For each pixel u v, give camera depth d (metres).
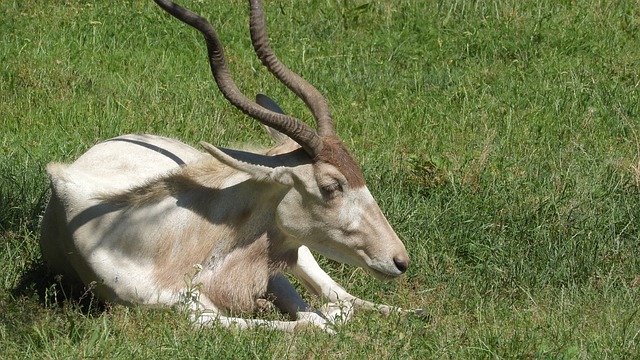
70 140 20.97
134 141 17.06
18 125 21.61
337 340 14.27
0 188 18.19
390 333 14.52
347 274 17.16
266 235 15.36
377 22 27.89
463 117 23.02
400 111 23.31
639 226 18.38
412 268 17.12
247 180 15.17
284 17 27.86
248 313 15.53
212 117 22.05
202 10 27.61
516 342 14.29
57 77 23.48
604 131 22.64
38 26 26.17
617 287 16.89
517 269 17.14
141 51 25.33
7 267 16.52
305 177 14.87
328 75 24.98
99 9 27.20
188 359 13.48
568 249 17.56
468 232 18.03
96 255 15.40
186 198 15.41
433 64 25.80
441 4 28.50
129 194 15.48
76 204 15.66
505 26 27.22
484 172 19.95
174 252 15.30
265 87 23.83
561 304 15.86
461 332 14.88
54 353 13.53
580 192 19.31
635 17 28.22
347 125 22.55
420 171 19.64
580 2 28.88
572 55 26.36
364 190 15.15
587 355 14.23
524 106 23.70
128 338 14.16
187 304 14.77
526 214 18.41
